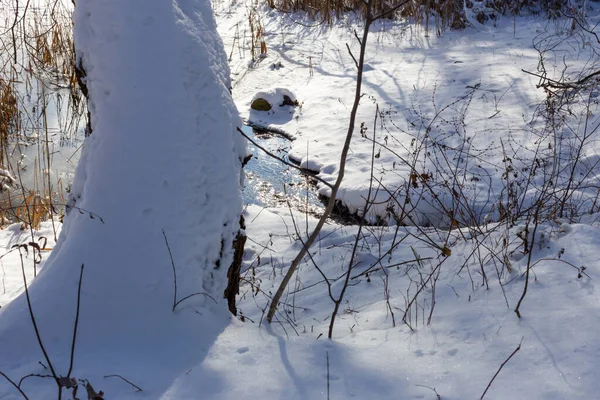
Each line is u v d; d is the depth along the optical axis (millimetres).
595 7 11477
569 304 2900
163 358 2512
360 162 7035
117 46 2693
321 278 4215
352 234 5059
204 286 2836
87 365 2449
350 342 2799
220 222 2859
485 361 2533
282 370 2471
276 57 10820
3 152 7426
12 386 2354
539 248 3621
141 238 2680
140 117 2693
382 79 9383
